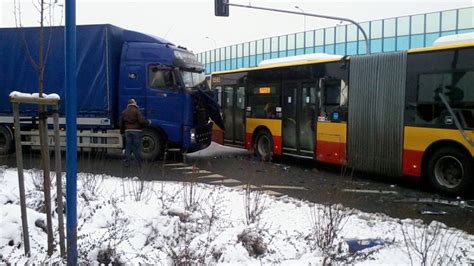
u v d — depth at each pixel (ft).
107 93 46.14
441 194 31.86
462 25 125.49
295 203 24.73
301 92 43.68
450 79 31.27
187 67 47.47
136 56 46.21
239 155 53.67
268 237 17.28
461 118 30.55
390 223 21.25
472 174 30.30
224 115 54.54
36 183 24.36
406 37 137.49
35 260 13.76
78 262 13.88
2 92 48.57
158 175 37.99
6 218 16.05
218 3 65.77
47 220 14.43
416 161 33.45
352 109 38.14
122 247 14.99
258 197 22.38
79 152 50.78
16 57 47.75
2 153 49.47
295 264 14.42
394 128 34.91
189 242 15.33
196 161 47.85
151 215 18.15
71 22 13.24
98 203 20.62
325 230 17.30
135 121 40.91
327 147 40.68
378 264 15.15
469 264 15.15
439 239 18.35
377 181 37.27
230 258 14.66
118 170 39.86
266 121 48.14
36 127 48.14
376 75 36.32
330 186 33.71
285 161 48.37
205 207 21.89
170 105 46.16
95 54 46.24
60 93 45.91
